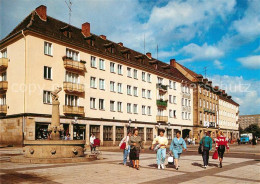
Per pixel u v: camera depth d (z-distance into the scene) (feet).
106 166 44.52
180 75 206.90
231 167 46.55
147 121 157.07
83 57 121.49
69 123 111.55
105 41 148.05
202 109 217.77
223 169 43.75
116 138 135.33
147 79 161.17
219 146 46.42
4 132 106.52
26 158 50.11
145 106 157.17
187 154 80.23
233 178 34.88
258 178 35.19
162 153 43.39
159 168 43.37
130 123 131.13
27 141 52.54
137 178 33.50
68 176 33.76
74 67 114.21
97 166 44.21
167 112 176.24
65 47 113.70
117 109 137.49
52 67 107.86
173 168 44.42
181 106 192.03
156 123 163.32
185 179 33.35
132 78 148.97
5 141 105.40
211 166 47.80
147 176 35.24
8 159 55.11
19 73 103.04
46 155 51.03
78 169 40.06
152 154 77.82
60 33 115.03
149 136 158.61
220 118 268.41
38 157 51.06
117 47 153.99
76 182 30.01
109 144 130.41
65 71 112.88
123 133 140.05
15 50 106.01
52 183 29.30
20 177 32.63
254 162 55.47
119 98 138.92
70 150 53.31
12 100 105.29
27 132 96.89
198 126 207.21
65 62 111.55
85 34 133.18
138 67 153.79
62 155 52.08
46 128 103.71
